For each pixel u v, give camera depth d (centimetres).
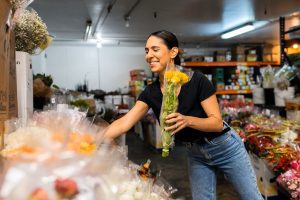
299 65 426
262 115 455
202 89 169
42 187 66
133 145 680
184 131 183
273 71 460
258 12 579
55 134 83
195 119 150
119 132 174
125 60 980
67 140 80
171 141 140
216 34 812
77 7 527
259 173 326
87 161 75
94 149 86
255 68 904
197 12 571
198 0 490
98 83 966
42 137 81
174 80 138
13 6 121
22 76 141
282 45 464
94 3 503
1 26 93
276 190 311
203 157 190
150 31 763
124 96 885
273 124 392
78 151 79
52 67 930
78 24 670
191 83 169
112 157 97
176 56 172
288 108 411
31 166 68
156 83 183
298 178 246
